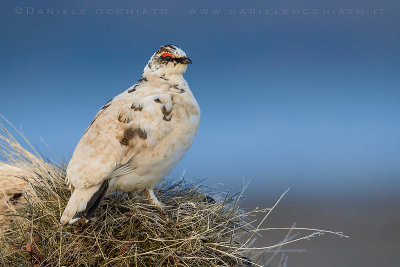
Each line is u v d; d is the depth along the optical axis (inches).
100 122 370.6
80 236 356.8
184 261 359.9
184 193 430.3
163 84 406.0
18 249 354.9
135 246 358.9
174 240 366.3
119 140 359.6
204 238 372.8
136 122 366.3
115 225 370.9
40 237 361.7
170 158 381.1
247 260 400.8
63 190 399.2
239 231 411.5
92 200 354.0
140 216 375.6
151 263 360.2
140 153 365.4
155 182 387.9
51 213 371.2
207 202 418.9
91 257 352.2
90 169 352.2
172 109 381.4
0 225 394.3
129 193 394.9
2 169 443.5
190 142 396.5
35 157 430.0
